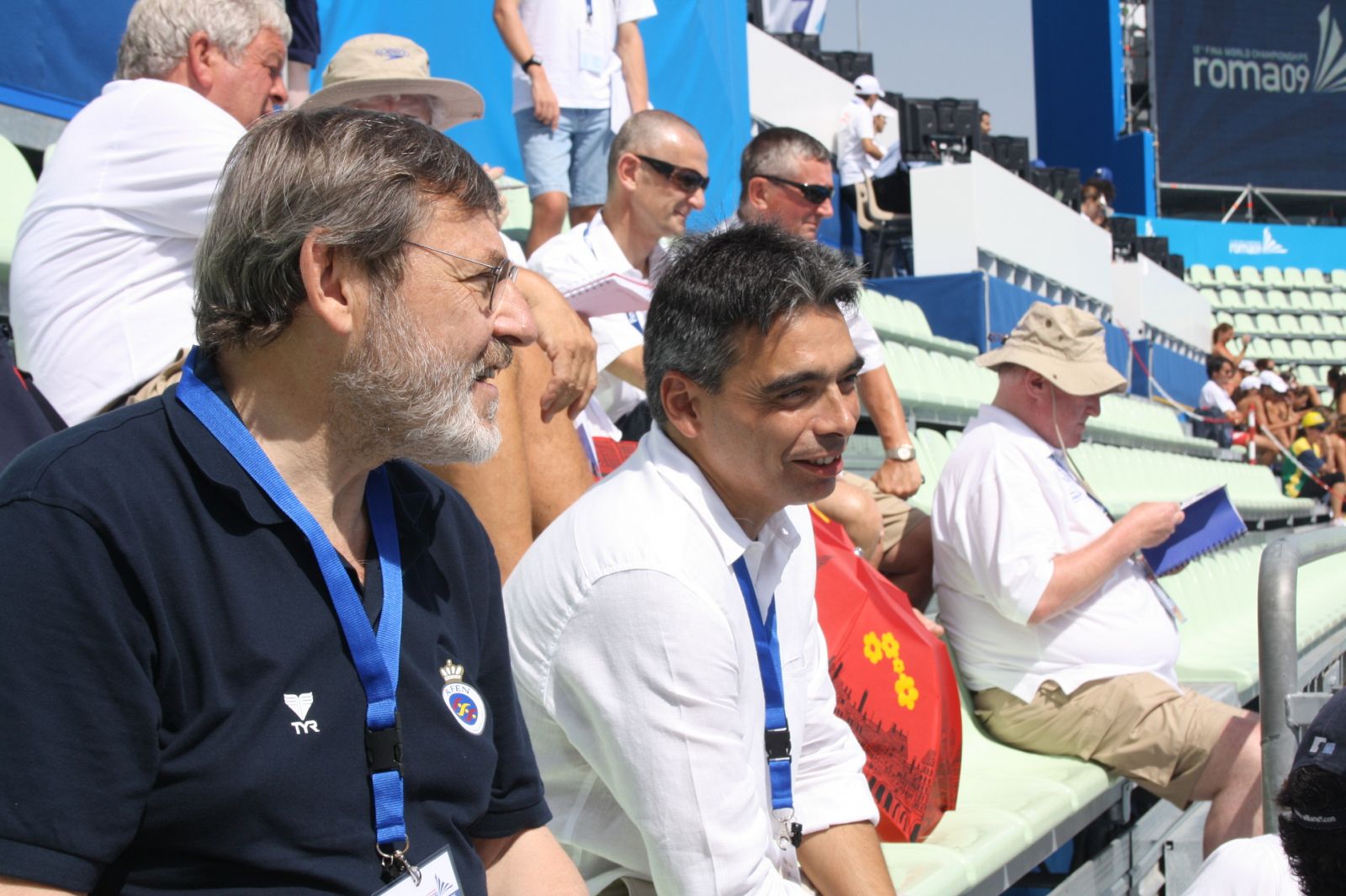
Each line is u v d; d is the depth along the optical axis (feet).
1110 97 72.90
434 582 4.73
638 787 5.88
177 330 8.14
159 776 3.88
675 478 6.27
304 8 14.53
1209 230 71.46
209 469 4.08
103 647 3.75
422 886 4.25
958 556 11.35
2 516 3.77
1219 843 10.51
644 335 6.56
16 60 12.91
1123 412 38.19
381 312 4.26
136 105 8.16
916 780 8.63
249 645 4.00
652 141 11.80
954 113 41.91
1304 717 8.66
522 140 16.84
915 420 23.25
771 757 6.44
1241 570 25.57
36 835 3.63
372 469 4.56
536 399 8.85
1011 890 12.17
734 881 5.77
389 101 11.13
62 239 8.04
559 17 16.55
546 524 8.92
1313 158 73.61
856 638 8.64
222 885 3.95
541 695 6.21
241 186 4.26
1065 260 40.86
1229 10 72.49
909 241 36.81
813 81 35.60
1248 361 58.80
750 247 6.22
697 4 26.02
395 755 4.23
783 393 6.11
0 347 6.69
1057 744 11.22
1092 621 11.12
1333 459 47.06
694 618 5.90
